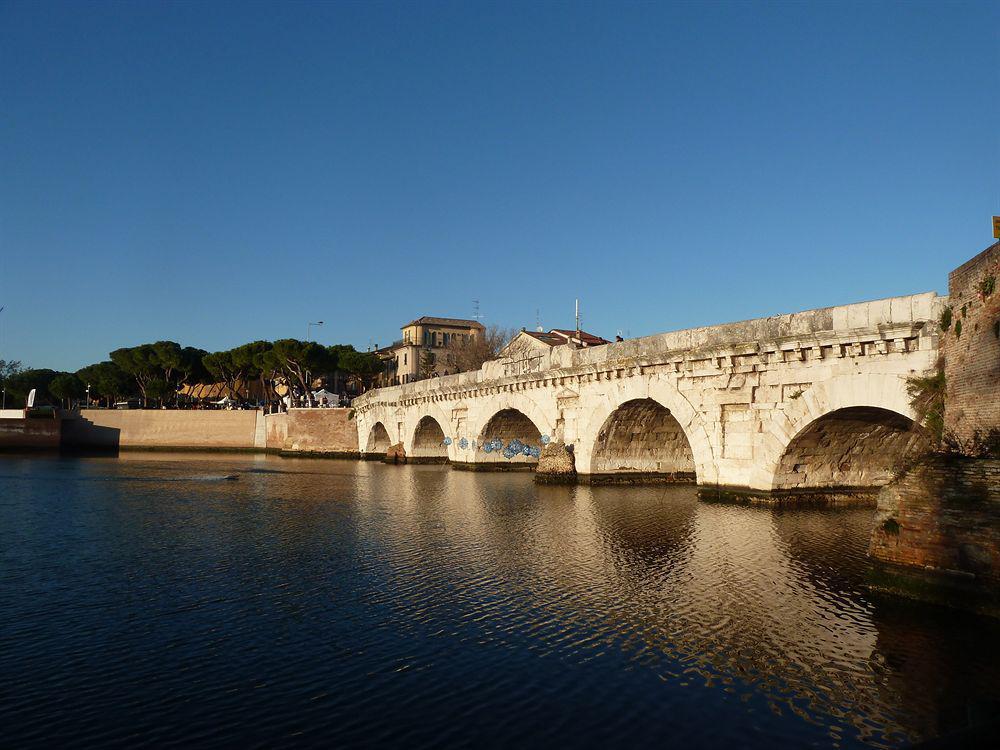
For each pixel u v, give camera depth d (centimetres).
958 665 1403
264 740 1155
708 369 3450
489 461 6069
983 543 1595
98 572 2242
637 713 1234
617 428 4397
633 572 2155
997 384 1786
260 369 11806
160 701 1298
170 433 10925
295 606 1856
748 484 3288
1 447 10144
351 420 9394
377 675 1405
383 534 2872
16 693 1334
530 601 1872
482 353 11094
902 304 2567
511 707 1261
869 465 3350
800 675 1378
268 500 4119
